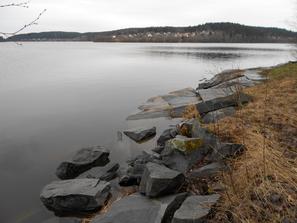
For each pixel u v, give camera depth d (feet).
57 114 56.54
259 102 30.86
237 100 33.45
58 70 135.03
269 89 36.29
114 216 17.28
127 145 37.06
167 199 18.24
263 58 196.75
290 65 53.78
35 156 36.32
